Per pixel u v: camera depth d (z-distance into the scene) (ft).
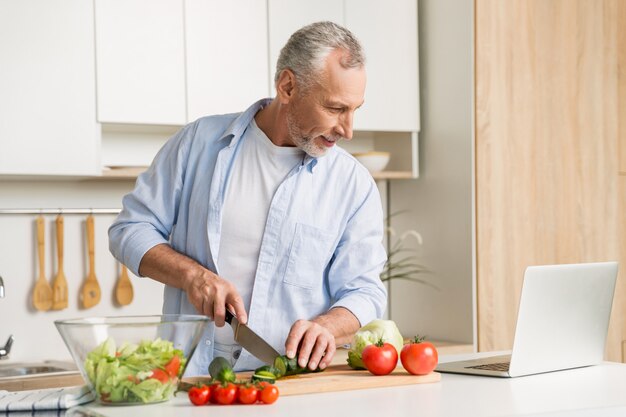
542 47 11.91
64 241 10.77
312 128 6.56
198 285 6.22
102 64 9.96
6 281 10.41
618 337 12.55
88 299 10.78
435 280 11.94
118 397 4.84
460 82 11.53
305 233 6.97
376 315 6.84
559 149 12.05
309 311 7.11
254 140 7.09
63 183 10.78
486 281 11.46
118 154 11.00
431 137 11.98
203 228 6.97
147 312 11.24
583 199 12.27
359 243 7.06
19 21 9.56
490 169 11.49
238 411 4.68
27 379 8.84
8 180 10.44
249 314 6.95
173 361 4.89
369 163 11.59
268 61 10.93
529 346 5.99
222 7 10.64
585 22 12.30
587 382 5.74
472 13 11.39
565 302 6.20
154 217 7.06
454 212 11.65
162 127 10.68
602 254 12.44
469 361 6.68
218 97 10.62
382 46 11.67
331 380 5.48
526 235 11.76
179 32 10.39
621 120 12.66
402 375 5.72
